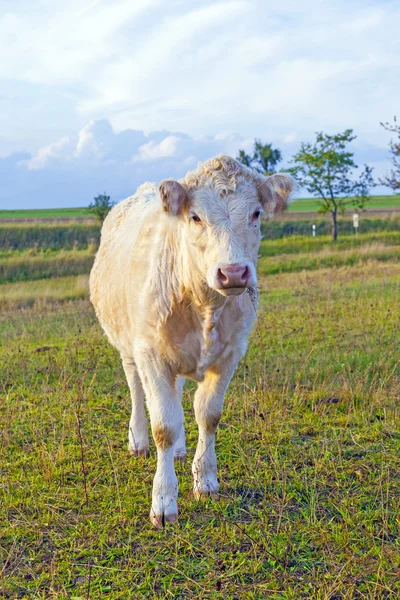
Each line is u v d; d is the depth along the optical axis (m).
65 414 6.68
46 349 10.18
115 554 4.04
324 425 6.23
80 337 11.09
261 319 11.05
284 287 16.97
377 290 14.25
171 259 4.54
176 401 4.65
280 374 7.76
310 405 6.81
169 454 4.56
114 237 6.20
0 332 12.56
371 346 8.78
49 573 3.85
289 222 42.56
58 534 4.29
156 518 4.41
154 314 4.58
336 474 5.05
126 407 7.03
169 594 3.59
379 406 6.60
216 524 4.41
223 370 4.82
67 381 7.75
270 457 5.39
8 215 59.66
